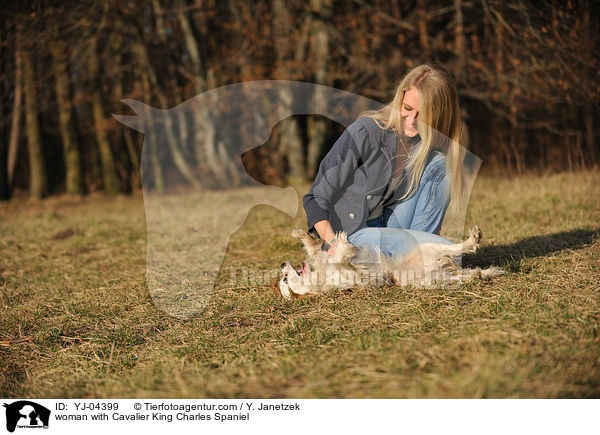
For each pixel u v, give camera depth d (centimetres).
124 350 311
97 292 429
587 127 1091
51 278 487
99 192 1606
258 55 1313
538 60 988
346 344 267
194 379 245
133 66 1496
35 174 1444
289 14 1271
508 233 503
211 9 1367
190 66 1485
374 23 1233
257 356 271
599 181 757
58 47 1164
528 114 1246
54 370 290
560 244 436
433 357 232
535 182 841
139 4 1298
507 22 983
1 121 1196
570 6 783
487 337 246
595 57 841
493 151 1291
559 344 235
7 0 848
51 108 1616
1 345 330
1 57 931
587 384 203
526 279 342
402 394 210
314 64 1236
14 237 756
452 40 1318
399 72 1205
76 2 991
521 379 205
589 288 312
